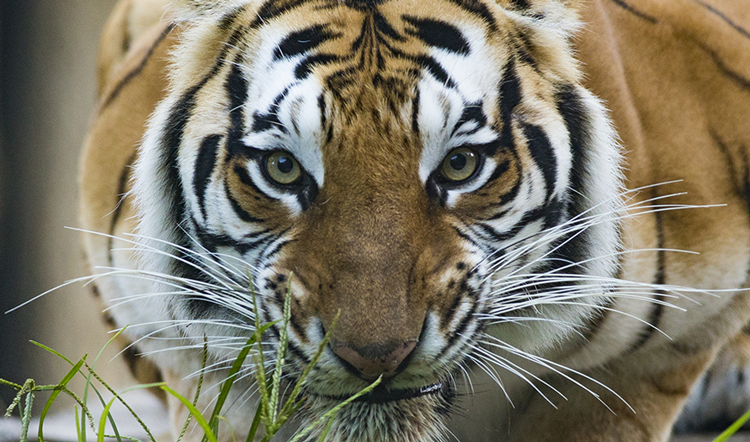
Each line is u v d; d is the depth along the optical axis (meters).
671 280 5.07
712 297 5.20
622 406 5.39
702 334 5.35
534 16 4.46
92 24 12.09
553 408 5.45
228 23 4.44
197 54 4.48
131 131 5.47
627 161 4.93
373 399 3.82
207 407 5.03
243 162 4.12
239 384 5.01
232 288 4.29
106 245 5.41
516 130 4.20
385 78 3.88
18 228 11.55
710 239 5.13
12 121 11.57
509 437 5.63
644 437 5.41
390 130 3.82
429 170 3.95
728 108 5.43
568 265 4.48
